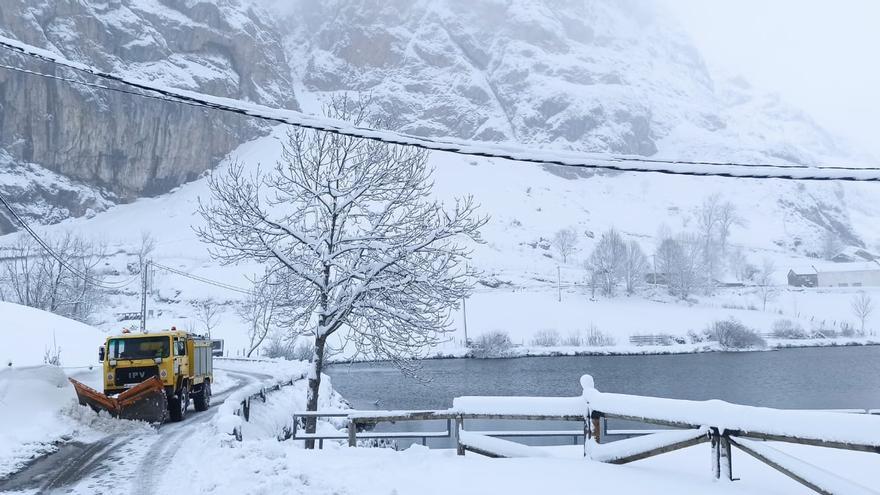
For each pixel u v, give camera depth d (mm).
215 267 135375
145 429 18094
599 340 98000
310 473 9836
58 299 70625
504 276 147750
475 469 10242
